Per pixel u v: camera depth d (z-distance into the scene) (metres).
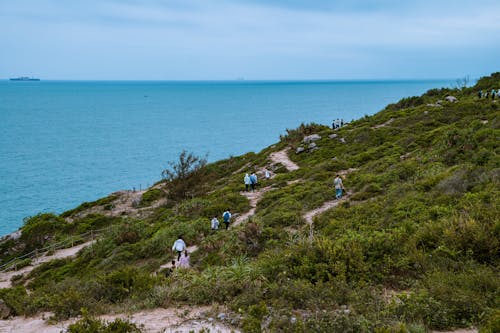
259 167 42.44
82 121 188.12
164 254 20.81
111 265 21.00
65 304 9.38
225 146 114.50
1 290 12.14
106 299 10.20
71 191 68.94
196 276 10.98
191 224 23.50
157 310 9.08
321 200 23.02
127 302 9.84
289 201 23.92
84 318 7.96
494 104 41.28
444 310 7.40
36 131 151.25
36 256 27.98
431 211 14.24
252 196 30.23
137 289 10.66
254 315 7.75
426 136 33.47
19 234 33.47
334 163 33.56
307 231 17.14
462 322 7.23
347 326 6.83
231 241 17.75
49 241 32.16
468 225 10.78
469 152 22.64
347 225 16.08
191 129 155.12
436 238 11.38
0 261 30.33
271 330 7.04
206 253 18.09
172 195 34.81
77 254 26.84
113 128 160.88
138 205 39.78
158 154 103.88
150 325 8.01
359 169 30.41
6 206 59.88
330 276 9.44
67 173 82.94
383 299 8.27
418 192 17.98
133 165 91.00
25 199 63.75
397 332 6.41
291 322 7.27
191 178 34.59
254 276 10.24
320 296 8.44
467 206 13.55
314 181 29.69
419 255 10.15
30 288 21.62
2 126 165.88
